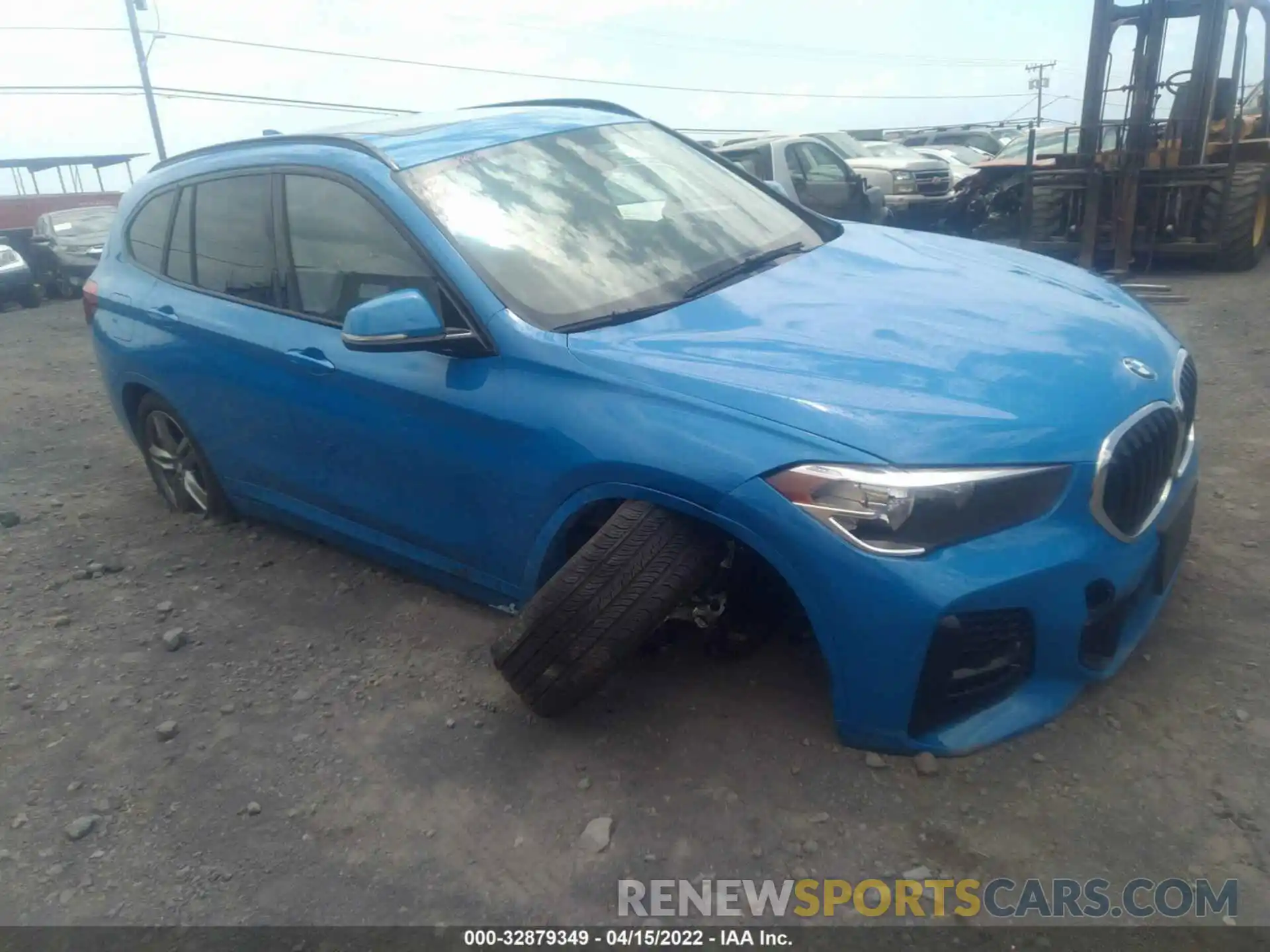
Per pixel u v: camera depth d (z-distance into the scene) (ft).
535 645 9.76
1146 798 8.61
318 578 14.40
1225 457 15.65
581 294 10.79
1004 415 8.54
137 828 9.76
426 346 10.29
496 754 10.14
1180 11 32.65
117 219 16.78
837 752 9.39
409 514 11.85
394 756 10.34
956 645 8.41
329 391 12.05
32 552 16.53
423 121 13.65
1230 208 33.35
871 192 36.04
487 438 10.35
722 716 10.14
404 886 8.69
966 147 81.46
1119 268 34.88
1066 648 8.86
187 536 16.47
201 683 12.11
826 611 8.57
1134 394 9.25
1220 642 10.53
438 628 12.61
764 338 9.78
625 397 9.39
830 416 8.51
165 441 16.62
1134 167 33.94
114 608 14.24
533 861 8.77
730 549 9.48
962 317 10.22
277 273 13.03
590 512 10.01
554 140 13.14
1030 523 8.44
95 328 16.34
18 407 27.55
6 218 82.43
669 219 12.39
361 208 11.85
